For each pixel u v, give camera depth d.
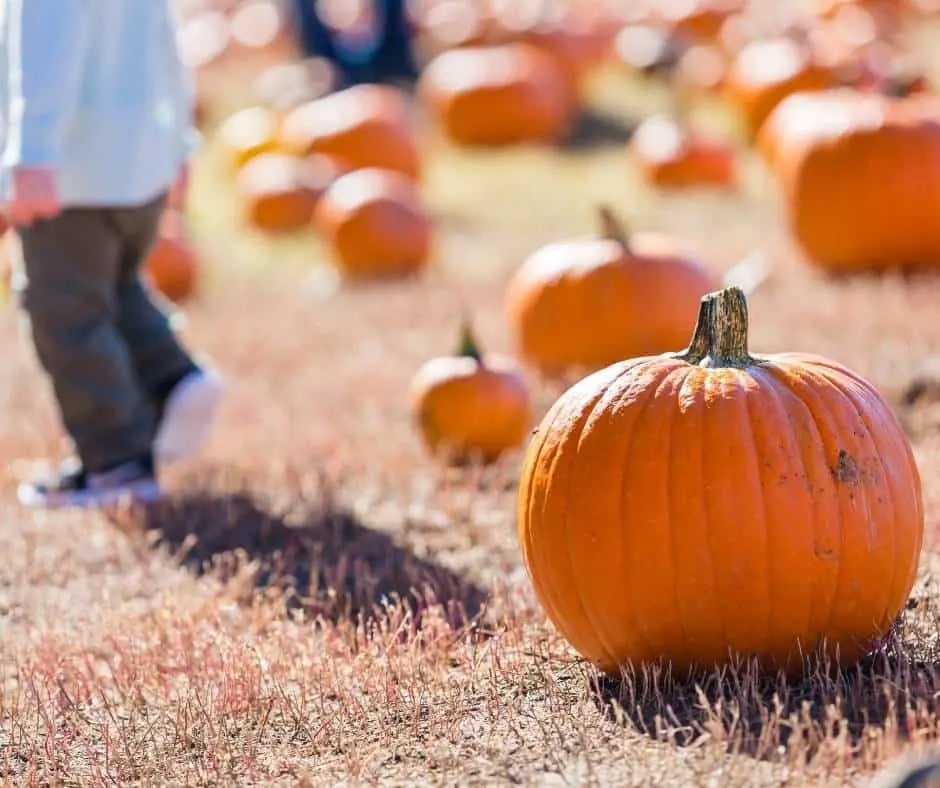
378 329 13.02
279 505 8.44
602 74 26.16
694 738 4.95
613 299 10.26
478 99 22.14
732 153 18.78
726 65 24.08
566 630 5.55
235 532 8.05
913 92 13.69
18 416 10.73
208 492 8.61
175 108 8.54
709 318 5.51
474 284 14.53
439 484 8.62
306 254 16.86
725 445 5.14
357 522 8.06
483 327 12.53
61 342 8.36
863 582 5.21
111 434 8.59
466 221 17.84
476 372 9.00
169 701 5.73
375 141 19.31
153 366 8.99
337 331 13.09
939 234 12.91
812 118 13.71
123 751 5.36
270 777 5.05
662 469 5.17
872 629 5.34
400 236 15.31
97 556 7.83
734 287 5.48
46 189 7.66
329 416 10.26
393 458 9.05
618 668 5.52
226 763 5.16
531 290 10.66
